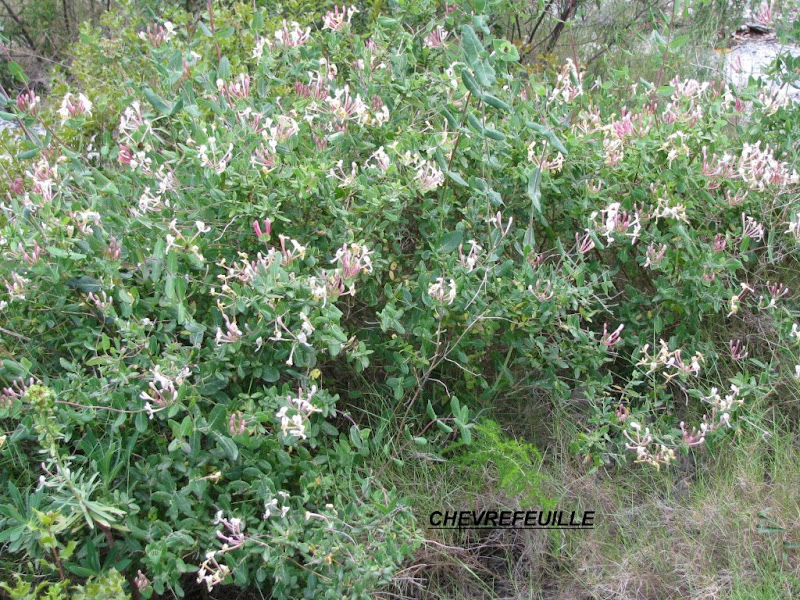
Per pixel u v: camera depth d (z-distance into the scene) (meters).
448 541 2.89
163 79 3.44
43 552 2.44
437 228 3.06
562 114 3.61
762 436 3.13
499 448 2.93
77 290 2.88
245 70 3.80
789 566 2.72
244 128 3.07
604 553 2.84
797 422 3.32
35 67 6.93
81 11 7.11
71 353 2.89
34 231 2.85
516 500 2.96
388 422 2.99
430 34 3.82
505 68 3.34
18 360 2.87
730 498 2.93
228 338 2.61
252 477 2.59
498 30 5.31
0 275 2.86
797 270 3.69
